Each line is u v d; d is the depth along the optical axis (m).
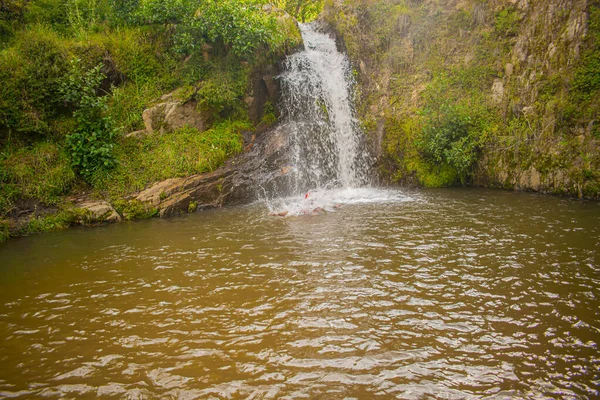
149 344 4.51
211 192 11.42
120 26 13.33
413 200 11.56
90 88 10.82
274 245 7.80
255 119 13.88
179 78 12.87
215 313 5.17
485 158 13.32
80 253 7.70
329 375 3.88
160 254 7.48
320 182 13.65
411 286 5.78
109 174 10.76
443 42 15.26
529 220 9.00
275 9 15.84
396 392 3.63
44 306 5.51
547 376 3.81
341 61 16.22
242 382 3.81
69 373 4.04
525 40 13.31
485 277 6.01
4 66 10.37
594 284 5.68
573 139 11.64
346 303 5.33
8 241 8.73
